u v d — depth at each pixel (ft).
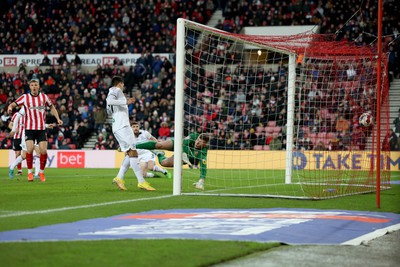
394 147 165.17
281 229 48.26
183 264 34.76
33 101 104.58
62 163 179.93
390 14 196.24
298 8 206.49
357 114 125.18
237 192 86.74
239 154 168.66
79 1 224.74
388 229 49.96
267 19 208.23
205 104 180.24
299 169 153.28
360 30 195.93
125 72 203.82
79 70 208.03
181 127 80.69
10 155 181.68
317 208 65.77
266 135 172.76
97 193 81.56
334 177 121.19
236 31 209.46
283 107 176.65
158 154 101.86
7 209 62.23
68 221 53.01
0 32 227.40
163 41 213.87
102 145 183.52
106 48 216.13
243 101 172.24
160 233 45.50
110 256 36.22
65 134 188.75
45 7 226.58
